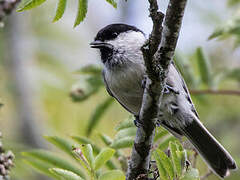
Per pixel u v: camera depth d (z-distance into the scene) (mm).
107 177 5320
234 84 11555
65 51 13609
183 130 7801
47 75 13008
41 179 10320
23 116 12469
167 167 5352
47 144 12133
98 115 9391
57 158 6590
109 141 6875
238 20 8547
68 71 13203
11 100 12719
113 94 8164
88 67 9078
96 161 5414
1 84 12930
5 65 13148
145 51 5098
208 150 7539
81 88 9031
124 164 6633
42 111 12641
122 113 12570
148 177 6113
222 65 13188
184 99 7633
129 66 7281
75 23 5160
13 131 12336
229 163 7320
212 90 9117
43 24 13719
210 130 12266
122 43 7535
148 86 5535
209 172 7301
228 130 12281
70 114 12398
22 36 13484
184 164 5379
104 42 7719
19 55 13203
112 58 7516
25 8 4957
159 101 5656
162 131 6922
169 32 5043
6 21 13367
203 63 9172
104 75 8055
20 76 12938
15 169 8406
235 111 12219
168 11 4945
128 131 6695
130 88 7438
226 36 9141
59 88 12797
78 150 5602
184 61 9203
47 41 13602
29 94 12797
